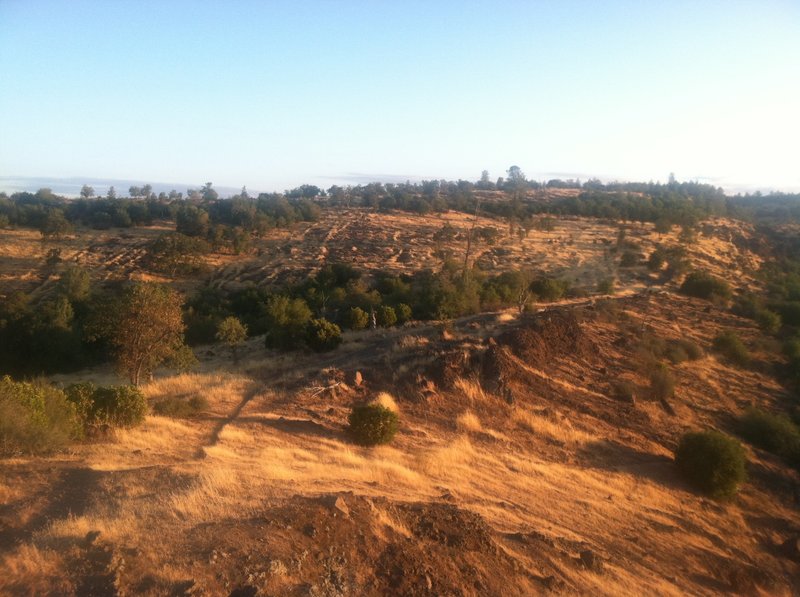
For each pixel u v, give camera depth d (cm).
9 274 6612
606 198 15675
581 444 1797
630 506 1440
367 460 1356
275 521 793
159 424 1496
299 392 1886
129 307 2133
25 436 1098
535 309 3662
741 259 7625
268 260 8106
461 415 1823
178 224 9612
